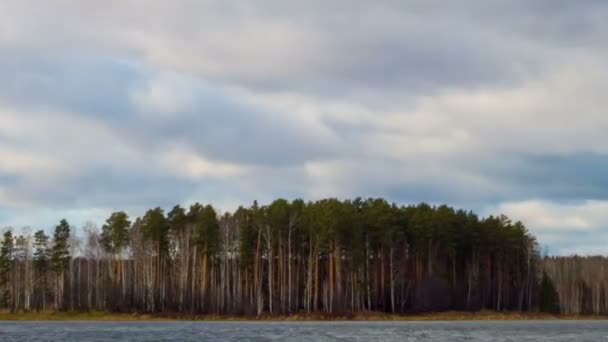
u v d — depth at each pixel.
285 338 65.94
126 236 133.25
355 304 129.88
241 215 133.62
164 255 133.00
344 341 62.38
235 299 128.25
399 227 131.12
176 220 132.62
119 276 134.75
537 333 77.75
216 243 129.38
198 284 132.75
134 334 71.75
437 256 139.75
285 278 130.50
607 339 67.62
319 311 125.50
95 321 114.38
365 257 130.50
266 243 130.50
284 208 129.25
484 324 103.94
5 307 138.00
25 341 61.06
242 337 67.19
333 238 125.31
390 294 134.00
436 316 129.12
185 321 114.56
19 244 140.12
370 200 138.25
